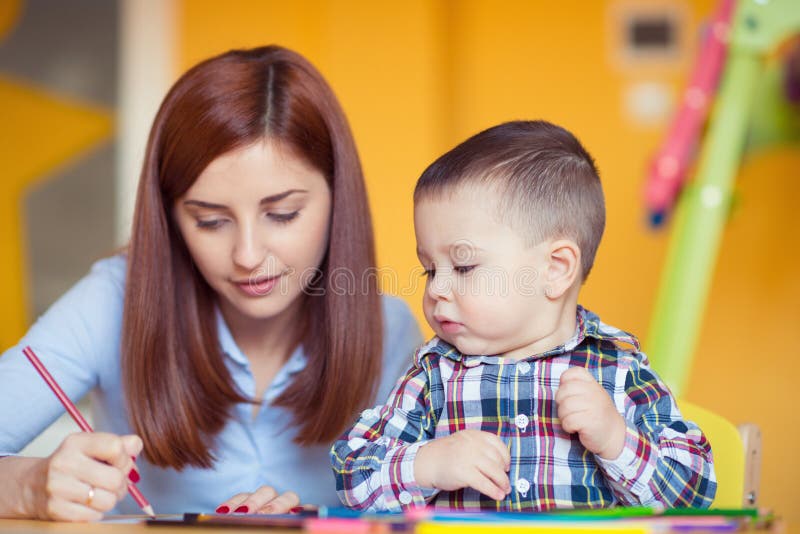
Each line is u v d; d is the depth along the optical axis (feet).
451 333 3.39
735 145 6.21
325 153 3.82
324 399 4.08
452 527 2.20
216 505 4.26
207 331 4.08
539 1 10.16
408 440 3.40
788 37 6.33
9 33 10.52
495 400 3.32
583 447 3.21
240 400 4.11
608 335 3.35
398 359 4.48
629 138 9.95
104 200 10.43
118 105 10.44
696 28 9.98
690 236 6.25
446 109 10.28
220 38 10.41
